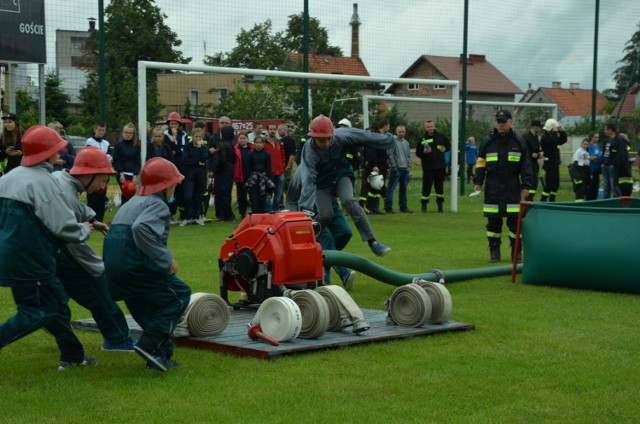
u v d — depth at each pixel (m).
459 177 29.62
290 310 6.97
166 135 17.66
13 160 14.24
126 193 10.20
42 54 18.38
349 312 7.47
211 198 23.47
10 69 19.20
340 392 5.83
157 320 6.28
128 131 16.52
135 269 6.13
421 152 21.84
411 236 16.23
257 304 8.71
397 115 34.00
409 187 30.95
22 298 6.02
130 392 5.82
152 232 6.01
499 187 12.61
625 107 49.19
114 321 6.92
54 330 6.41
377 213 21.09
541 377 6.27
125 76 29.02
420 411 5.42
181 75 28.94
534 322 8.33
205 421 5.21
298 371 6.37
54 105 31.09
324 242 10.02
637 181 30.89
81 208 6.42
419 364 6.62
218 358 6.78
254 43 30.86
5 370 6.45
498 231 12.79
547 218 10.52
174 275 6.39
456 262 12.72
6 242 5.91
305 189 9.62
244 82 30.50
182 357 6.83
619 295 9.91
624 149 22.92
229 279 8.48
